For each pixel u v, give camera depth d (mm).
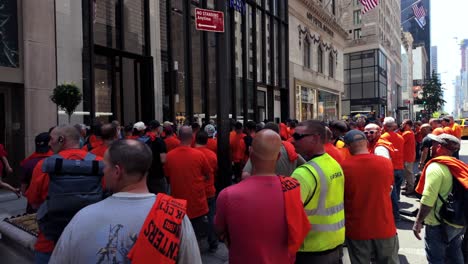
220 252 5121
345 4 47688
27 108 8562
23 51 8562
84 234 1647
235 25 16891
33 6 8688
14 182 8664
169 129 7969
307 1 25219
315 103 27531
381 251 3289
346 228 3369
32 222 4922
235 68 16641
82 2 10188
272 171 2424
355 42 48438
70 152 2943
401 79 75750
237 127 8375
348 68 49312
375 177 3244
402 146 7184
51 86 9070
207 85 14648
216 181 5730
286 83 22406
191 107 13938
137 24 12039
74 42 9836
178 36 13758
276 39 21656
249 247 2250
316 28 27750
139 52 12133
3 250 4688
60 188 2762
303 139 3041
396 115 63594
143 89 12438
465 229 3676
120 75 11961
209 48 15273
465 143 25594
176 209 1793
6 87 8602
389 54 55812
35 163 3658
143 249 1638
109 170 1811
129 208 1718
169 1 13156
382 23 50781
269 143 2373
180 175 4734
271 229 2258
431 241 3693
